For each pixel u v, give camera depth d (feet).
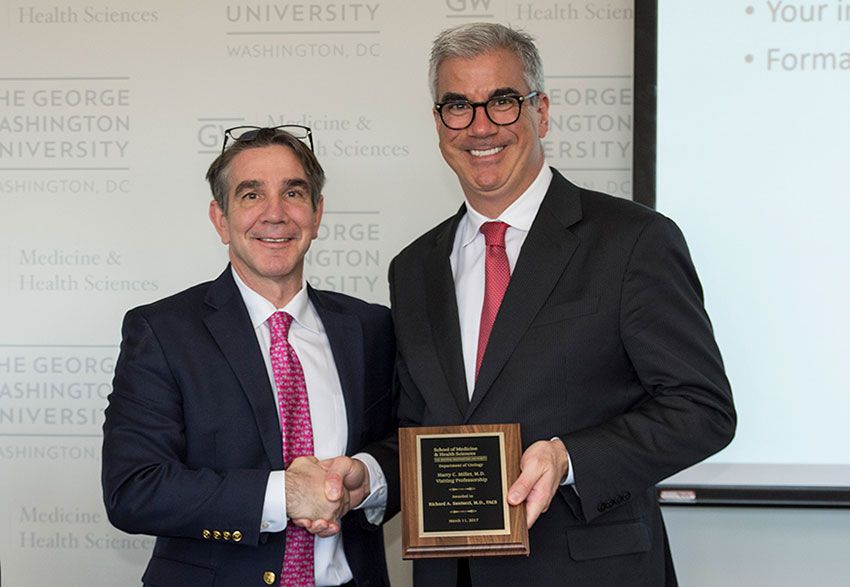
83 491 10.45
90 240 10.47
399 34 10.34
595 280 7.18
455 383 7.34
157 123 10.43
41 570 10.45
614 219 7.37
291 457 7.34
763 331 9.73
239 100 10.41
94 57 10.46
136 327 7.50
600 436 6.84
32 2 10.47
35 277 10.48
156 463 7.09
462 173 7.61
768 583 9.90
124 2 10.44
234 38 10.40
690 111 9.79
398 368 7.95
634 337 7.06
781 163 9.72
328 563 7.43
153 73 10.43
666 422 6.88
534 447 6.73
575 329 7.11
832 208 9.68
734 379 9.73
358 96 10.37
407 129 10.37
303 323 7.82
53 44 10.48
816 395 9.66
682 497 9.71
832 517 9.85
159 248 10.44
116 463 7.16
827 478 9.63
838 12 9.71
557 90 10.23
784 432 9.68
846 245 9.65
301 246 7.57
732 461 9.71
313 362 7.70
